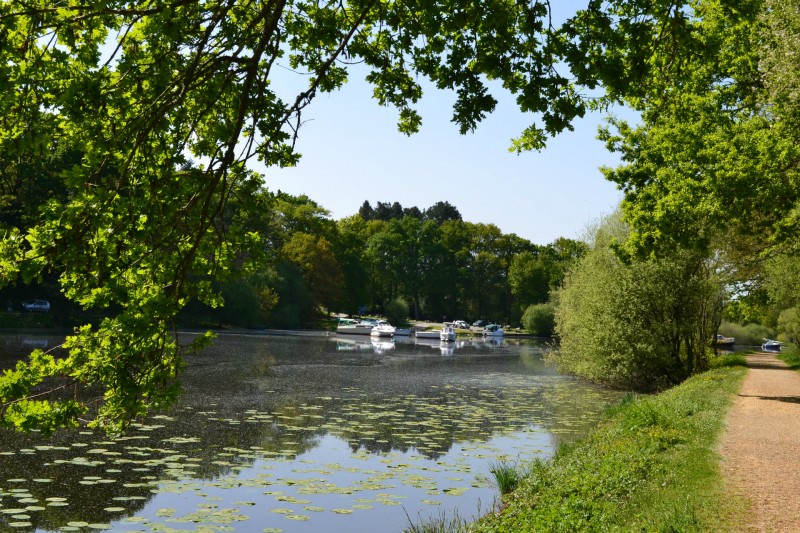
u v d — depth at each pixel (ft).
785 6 55.21
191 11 17.40
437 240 375.04
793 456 38.86
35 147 15.40
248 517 32.27
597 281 101.35
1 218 151.33
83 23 16.26
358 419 62.39
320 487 38.09
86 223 15.24
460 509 34.86
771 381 91.97
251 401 70.69
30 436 46.93
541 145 25.14
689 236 64.95
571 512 27.96
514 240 395.75
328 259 279.90
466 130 21.20
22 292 184.96
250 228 248.32
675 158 65.36
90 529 29.84
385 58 23.62
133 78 16.80
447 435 56.03
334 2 22.40
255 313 229.86
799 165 57.00
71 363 16.37
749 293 118.62
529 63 19.63
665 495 29.35
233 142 16.84
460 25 18.75
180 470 40.06
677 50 21.81
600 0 19.62
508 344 242.99
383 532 31.09
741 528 24.29
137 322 15.65
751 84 65.67
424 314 388.78
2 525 29.99
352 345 186.50
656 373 101.91
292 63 23.12
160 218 16.88
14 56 15.61
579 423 64.95
